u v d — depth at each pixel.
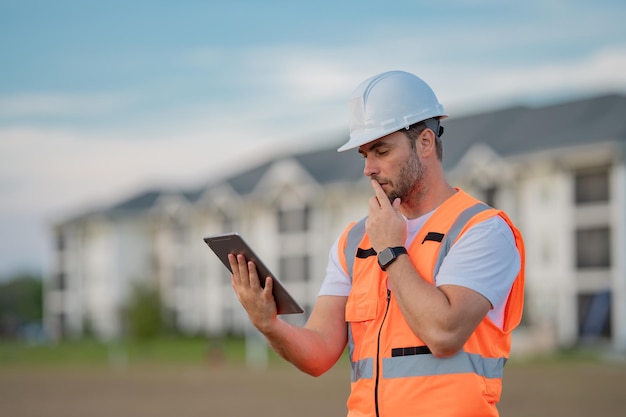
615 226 44.25
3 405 19.81
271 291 3.52
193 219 69.00
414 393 3.40
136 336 60.12
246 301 3.56
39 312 120.38
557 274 46.50
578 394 19.89
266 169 67.56
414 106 3.56
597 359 36.34
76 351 56.84
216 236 3.46
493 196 49.28
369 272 3.65
